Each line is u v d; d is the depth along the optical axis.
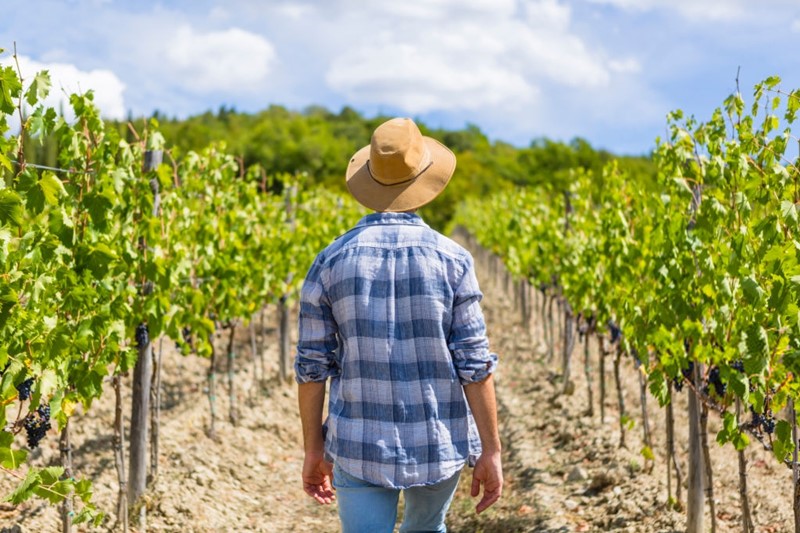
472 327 2.17
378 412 2.13
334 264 2.21
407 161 2.26
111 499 4.88
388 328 2.14
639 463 5.66
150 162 4.80
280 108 114.50
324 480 2.31
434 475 2.12
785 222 3.13
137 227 4.57
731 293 3.53
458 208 41.88
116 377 4.26
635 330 4.52
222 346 10.08
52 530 4.26
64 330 3.30
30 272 3.21
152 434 5.23
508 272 16.05
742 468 3.71
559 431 6.82
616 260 5.93
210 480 5.46
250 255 7.37
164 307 4.66
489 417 2.18
